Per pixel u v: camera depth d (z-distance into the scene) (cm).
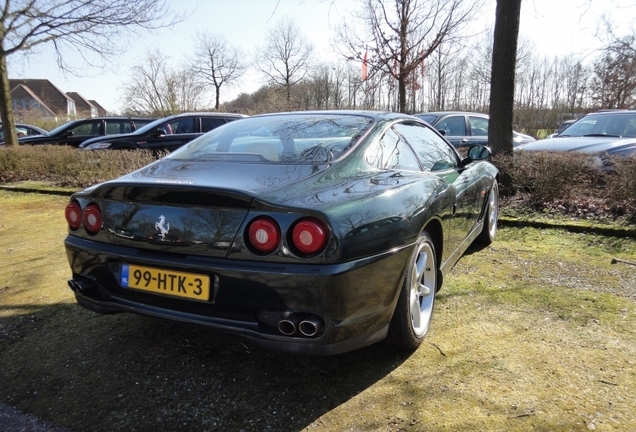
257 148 278
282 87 3219
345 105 2200
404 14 1002
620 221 502
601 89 2144
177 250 216
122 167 877
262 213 200
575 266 395
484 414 208
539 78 3034
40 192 859
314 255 194
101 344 281
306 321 195
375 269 214
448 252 318
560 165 558
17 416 217
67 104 6369
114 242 237
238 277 201
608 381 230
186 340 284
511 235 494
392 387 231
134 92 3347
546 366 244
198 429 205
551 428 198
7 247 491
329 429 203
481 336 278
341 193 220
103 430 207
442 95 2462
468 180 375
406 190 252
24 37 1162
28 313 325
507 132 627
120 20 1234
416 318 265
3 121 1170
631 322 290
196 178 234
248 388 235
